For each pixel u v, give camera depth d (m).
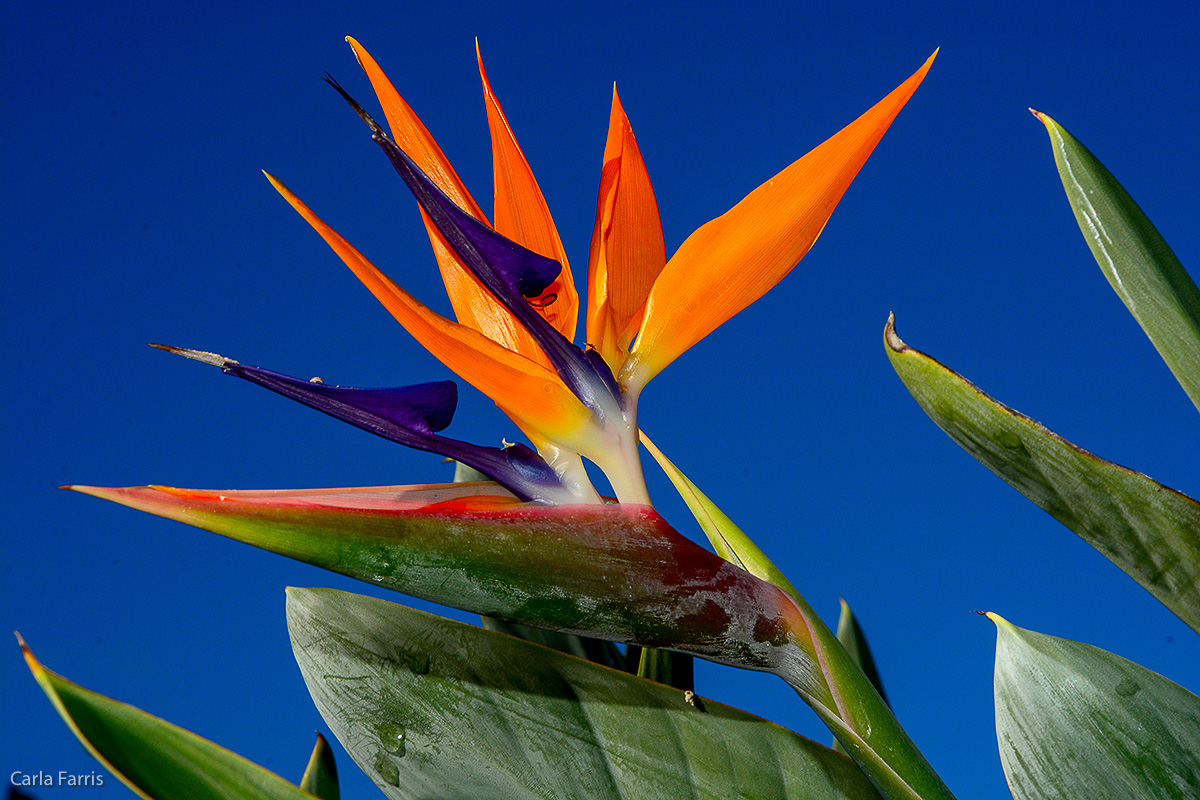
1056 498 0.92
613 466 0.94
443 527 0.90
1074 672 0.95
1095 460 0.90
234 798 0.85
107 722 0.85
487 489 0.94
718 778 0.93
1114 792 0.94
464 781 0.93
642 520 0.92
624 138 0.95
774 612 0.93
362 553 0.90
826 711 0.93
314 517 0.90
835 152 0.93
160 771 0.85
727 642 0.92
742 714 0.95
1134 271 0.93
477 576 0.90
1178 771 0.93
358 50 0.97
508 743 0.93
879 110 0.92
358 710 0.94
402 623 0.95
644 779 0.93
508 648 0.95
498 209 0.96
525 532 0.91
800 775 0.94
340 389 0.91
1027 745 0.95
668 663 0.97
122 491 0.89
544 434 0.94
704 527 0.98
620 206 0.95
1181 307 0.93
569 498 0.94
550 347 0.93
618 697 0.94
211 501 0.89
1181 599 0.92
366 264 0.91
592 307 0.96
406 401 0.92
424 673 0.94
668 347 0.94
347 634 0.94
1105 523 0.91
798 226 0.93
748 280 0.94
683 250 0.94
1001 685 0.96
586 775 0.93
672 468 1.00
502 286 0.93
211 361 0.90
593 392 0.94
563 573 0.91
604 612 0.91
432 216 0.92
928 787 0.92
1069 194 0.94
